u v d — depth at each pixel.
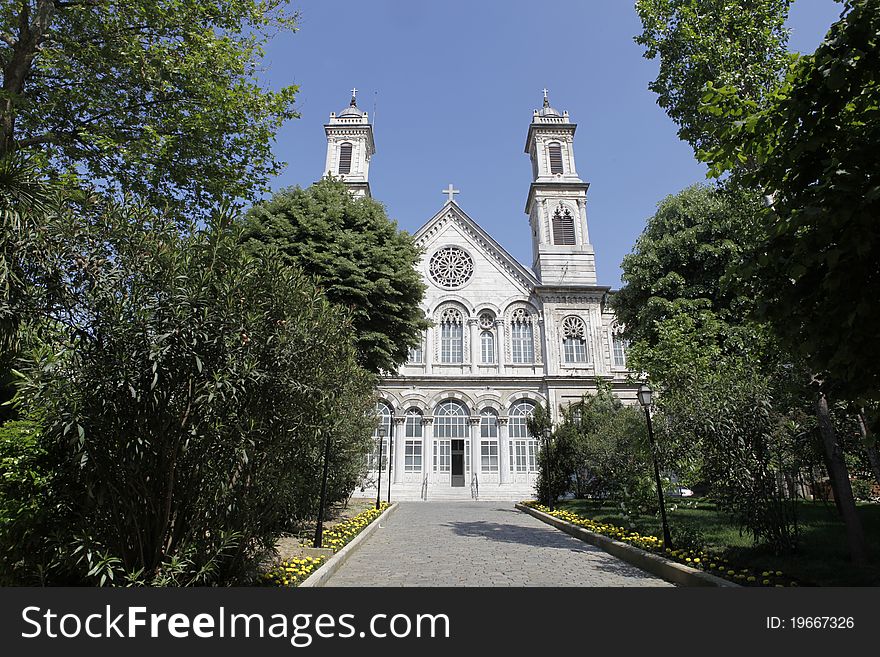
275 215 17.56
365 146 42.53
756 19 11.55
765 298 5.83
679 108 12.55
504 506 28.05
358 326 17.30
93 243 5.52
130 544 5.69
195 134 12.45
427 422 35.44
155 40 12.65
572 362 37.31
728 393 9.30
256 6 13.48
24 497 5.89
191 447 5.71
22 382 5.10
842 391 5.70
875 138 4.79
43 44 11.76
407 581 8.19
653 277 21.64
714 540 10.55
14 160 5.79
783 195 5.82
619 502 17.53
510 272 39.16
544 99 44.91
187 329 5.30
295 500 8.33
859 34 4.86
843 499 8.67
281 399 6.29
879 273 4.81
